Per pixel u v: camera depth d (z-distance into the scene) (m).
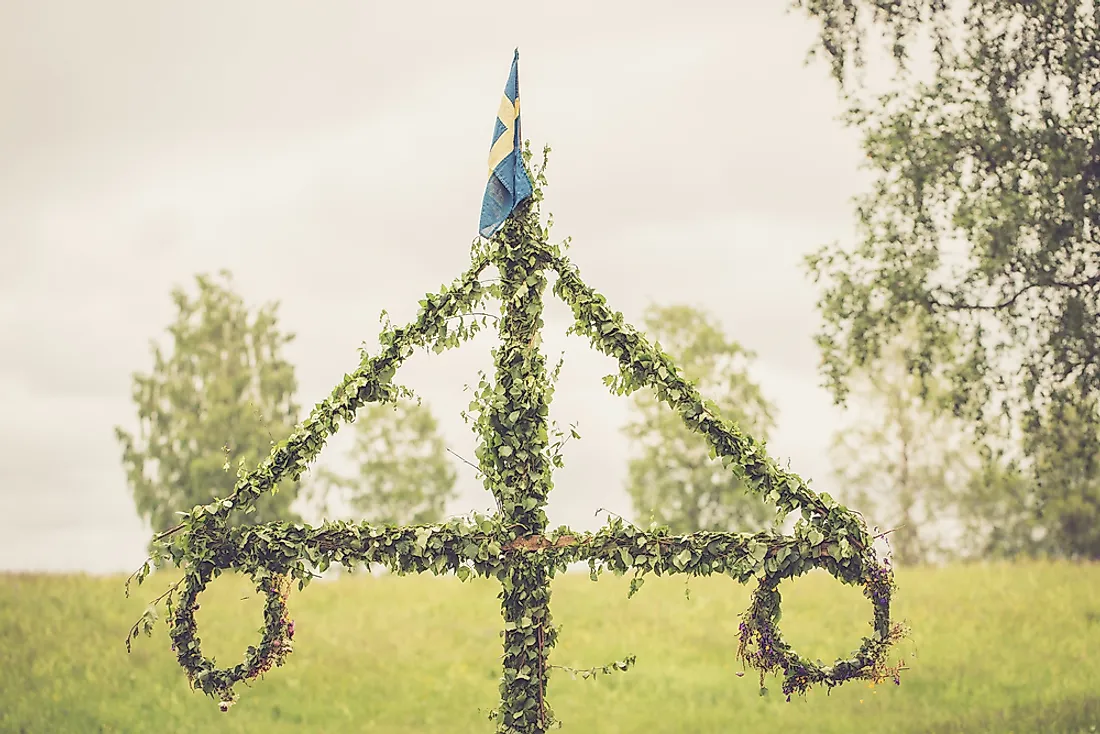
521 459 7.02
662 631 17.28
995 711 13.98
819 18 14.03
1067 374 12.45
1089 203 12.47
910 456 29.84
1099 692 14.33
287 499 29.12
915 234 13.20
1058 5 12.73
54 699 14.82
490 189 7.21
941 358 13.51
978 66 12.98
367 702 14.92
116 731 14.12
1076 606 17.17
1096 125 12.62
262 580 7.33
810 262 13.65
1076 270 12.62
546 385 7.12
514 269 7.17
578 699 15.09
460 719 14.47
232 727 14.27
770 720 14.30
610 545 6.96
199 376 33.03
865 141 13.53
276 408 33.31
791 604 18.41
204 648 16.06
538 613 7.02
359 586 19.45
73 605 17.22
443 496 33.03
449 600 18.75
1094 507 24.73
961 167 12.98
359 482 33.03
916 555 29.62
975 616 17.16
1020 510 28.30
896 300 13.04
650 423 31.33
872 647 7.12
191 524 7.08
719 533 6.96
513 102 7.27
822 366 13.59
